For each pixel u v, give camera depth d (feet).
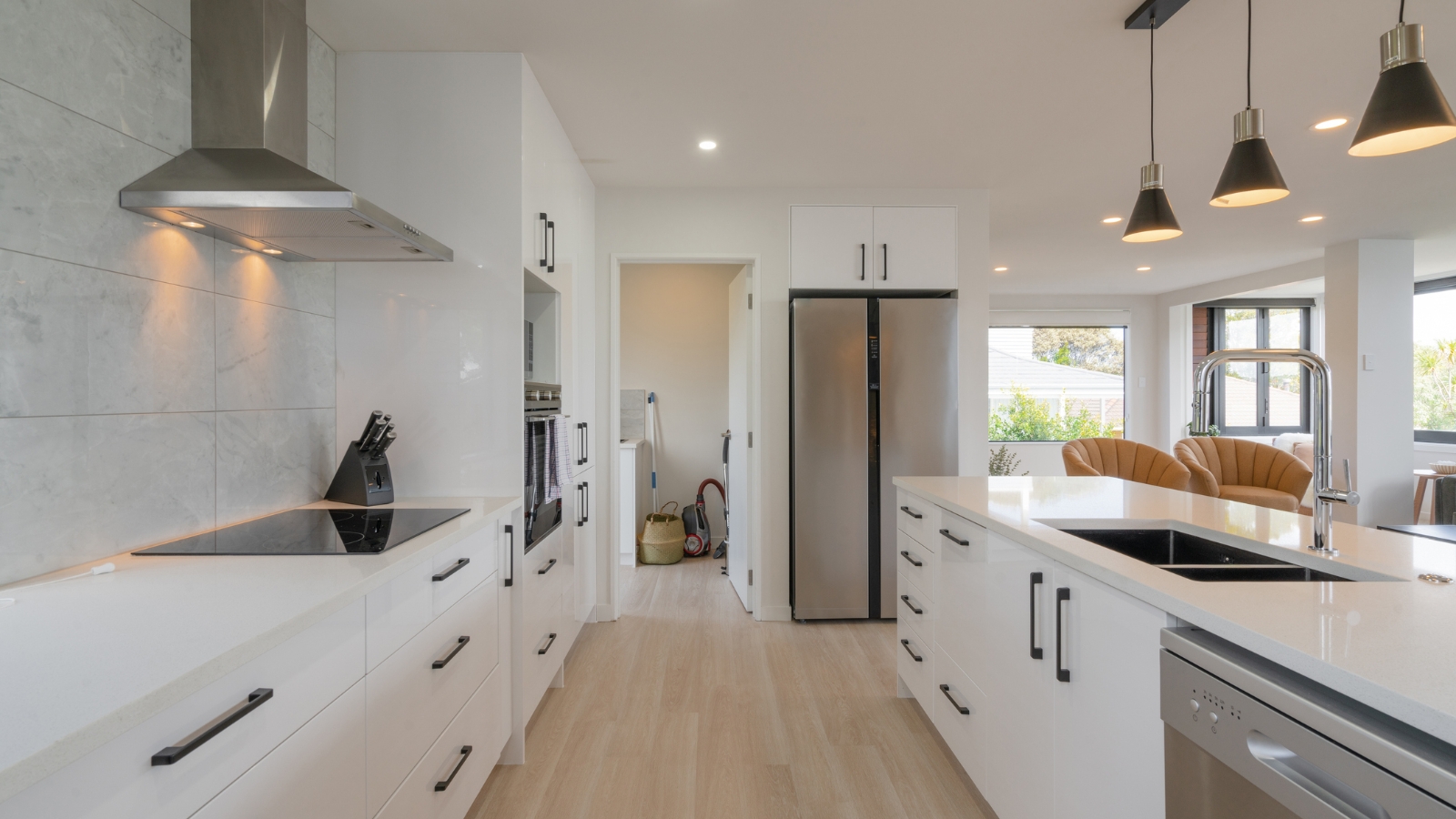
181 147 5.26
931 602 7.37
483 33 6.99
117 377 4.63
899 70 7.86
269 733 3.18
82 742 2.14
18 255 3.95
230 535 5.20
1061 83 8.17
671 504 17.66
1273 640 2.83
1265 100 8.63
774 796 6.50
